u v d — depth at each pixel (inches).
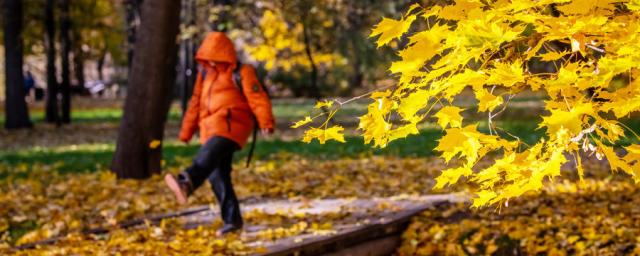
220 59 305.0
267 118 304.7
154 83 532.1
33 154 791.7
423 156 650.2
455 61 108.1
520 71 109.3
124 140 530.3
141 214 382.3
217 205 394.0
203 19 1010.7
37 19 1328.7
